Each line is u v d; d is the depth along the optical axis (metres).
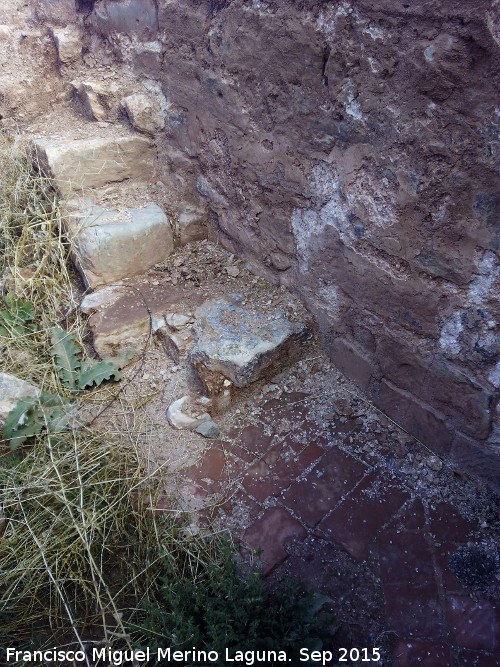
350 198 2.32
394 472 2.34
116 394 2.72
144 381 2.77
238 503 2.27
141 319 2.90
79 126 3.72
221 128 2.96
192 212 3.37
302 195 2.58
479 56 1.69
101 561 2.06
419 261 2.11
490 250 1.86
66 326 3.03
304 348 2.77
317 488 2.30
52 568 2.11
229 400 2.60
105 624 1.90
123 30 3.53
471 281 1.97
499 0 1.58
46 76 4.07
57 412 2.60
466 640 1.87
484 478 2.25
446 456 2.35
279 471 2.37
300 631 1.79
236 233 3.14
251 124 2.75
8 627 1.99
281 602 1.88
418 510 2.21
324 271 2.61
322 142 2.37
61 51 3.94
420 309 2.19
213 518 2.22
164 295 3.04
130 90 3.57
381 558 2.08
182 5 2.93
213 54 2.82
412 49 1.86
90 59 3.93
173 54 3.15
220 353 2.55
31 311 3.08
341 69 2.16
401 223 2.12
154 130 3.48
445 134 1.86
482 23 1.65
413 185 2.02
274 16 2.37
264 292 2.97
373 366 2.51
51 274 3.20
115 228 3.07
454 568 2.04
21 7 4.29
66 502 2.19
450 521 2.17
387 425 2.52
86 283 3.14
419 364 2.28
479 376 2.08
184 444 2.49
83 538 2.09
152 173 3.59
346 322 2.59
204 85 2.97
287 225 2.75
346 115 2.21
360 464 2.38
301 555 2.10
